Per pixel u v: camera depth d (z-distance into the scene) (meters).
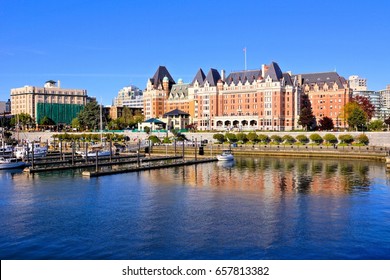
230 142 198.75
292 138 189.12
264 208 69.00
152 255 47.91
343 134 179.25
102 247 50.50
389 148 153.12
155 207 70.31
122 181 97.75
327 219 61.91
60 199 77.00
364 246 50.47
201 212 66.62
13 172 112.25
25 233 56.00
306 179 100.44
